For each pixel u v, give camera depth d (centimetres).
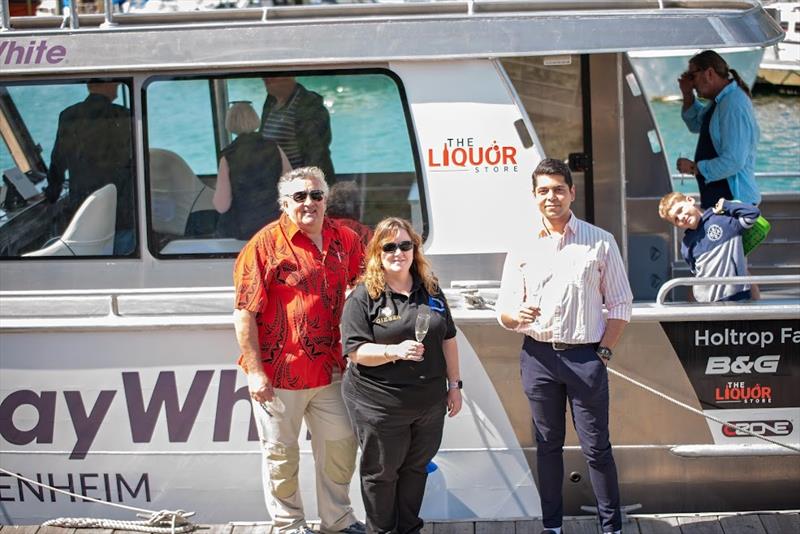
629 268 567
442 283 467
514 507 475
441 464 473
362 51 459
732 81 538
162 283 485
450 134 463
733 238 470
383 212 474
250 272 420
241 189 480
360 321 407
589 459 426
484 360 464
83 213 486
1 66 471
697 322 458
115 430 478
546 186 410
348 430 443
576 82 488
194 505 483
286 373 429
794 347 461
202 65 464
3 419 480
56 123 481
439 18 459
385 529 431
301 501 459
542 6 471
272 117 476
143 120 477
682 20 455
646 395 465
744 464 471
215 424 474
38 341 473
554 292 417
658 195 580
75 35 471
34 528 481
